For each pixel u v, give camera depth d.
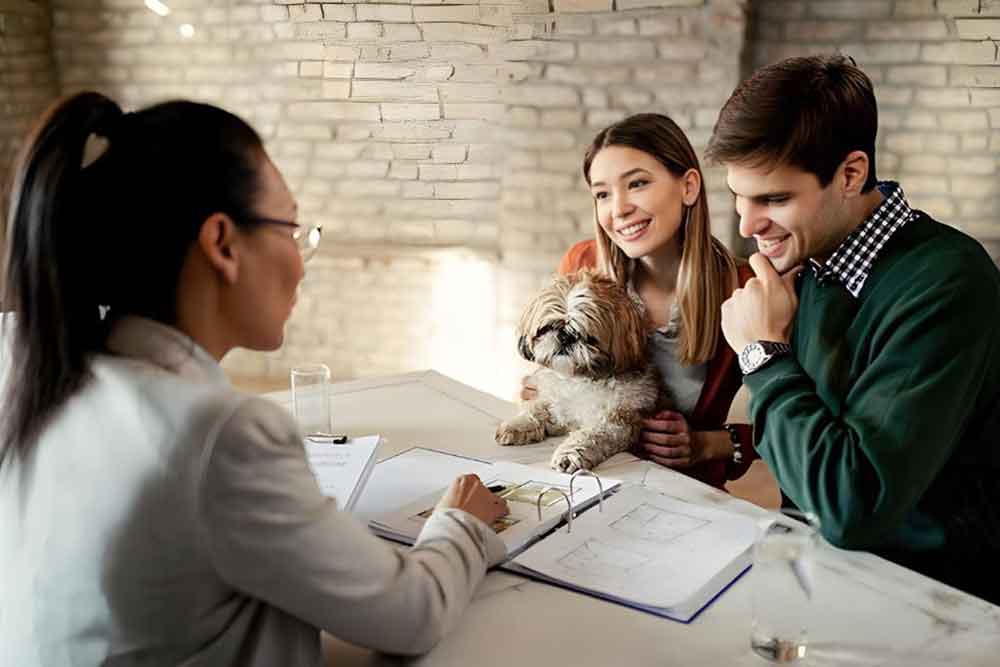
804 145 1.18
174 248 0.82
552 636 0.98
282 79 3.50
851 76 1.21
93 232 0.80
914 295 1.18
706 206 1.69
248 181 0.83
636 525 1.21
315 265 3.60
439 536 1.03
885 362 1.16
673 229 1.67
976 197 3.19
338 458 1.40
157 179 0.80
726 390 1.75
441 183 3.50
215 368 0.85
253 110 3.56
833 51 3.17
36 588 0.82
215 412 0.77
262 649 0.84
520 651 0.95
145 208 0.80
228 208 0.82
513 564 1.11
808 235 1.24
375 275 3.57
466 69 3.34
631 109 3.23
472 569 1.02
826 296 1.29
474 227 3.52
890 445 1.12
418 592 0.90
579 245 1.99
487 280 3.50
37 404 0.82
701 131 3.20
